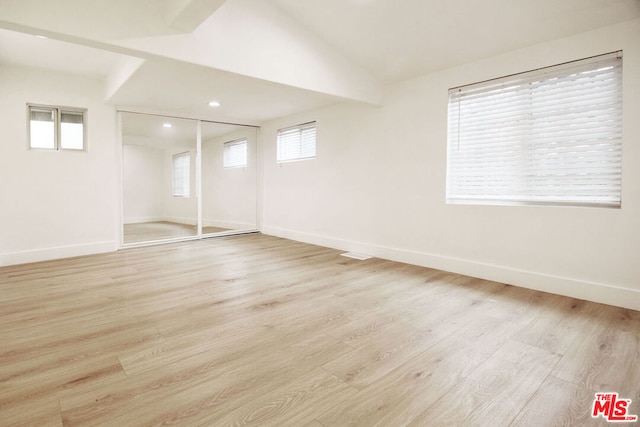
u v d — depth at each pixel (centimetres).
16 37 303
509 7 242
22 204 380
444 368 162
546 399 138
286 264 374
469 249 326
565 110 267
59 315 226
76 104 411
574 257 263
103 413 128
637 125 232
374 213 412
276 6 297
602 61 247
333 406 133
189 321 217
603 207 253
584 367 163
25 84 379
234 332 201
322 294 271
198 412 129
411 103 366
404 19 277
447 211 341
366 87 371
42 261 388
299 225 526
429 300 257
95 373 157
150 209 755
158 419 125
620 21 236
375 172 408
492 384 149
